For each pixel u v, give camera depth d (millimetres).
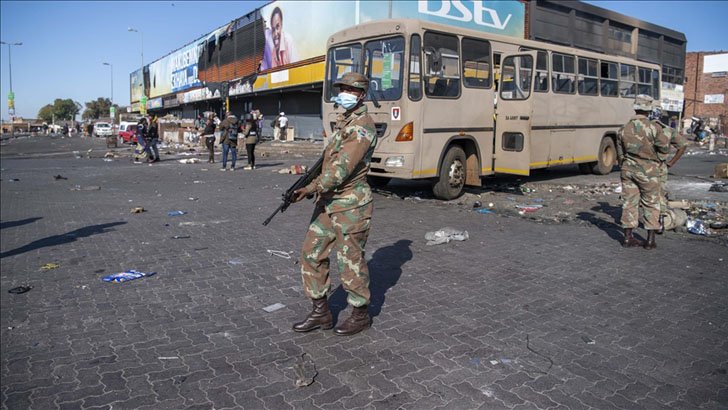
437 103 10211
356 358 3861
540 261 6312
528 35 29750
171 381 3602
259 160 23016
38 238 8039
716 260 6336
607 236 7609
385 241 7340
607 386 3438
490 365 3725
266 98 39844
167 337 4328
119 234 8156
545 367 3691
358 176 4016
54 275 6094
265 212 9906
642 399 3283
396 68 9898
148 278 5895
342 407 3219
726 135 35469
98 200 11773
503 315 4641
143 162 22688
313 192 3912
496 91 11531
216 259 6602
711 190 11586
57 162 23531
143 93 78562
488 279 5648
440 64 10227
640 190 6812
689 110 41812
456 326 4410
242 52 39594
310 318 4336
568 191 12070
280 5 32719
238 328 4465
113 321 4699
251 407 3242
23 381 3678
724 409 3178
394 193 11883
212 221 9062
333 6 27109
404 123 9820
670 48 39938
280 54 33250
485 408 3178
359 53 10594
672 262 6250
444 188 10711
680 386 3441
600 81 14391
